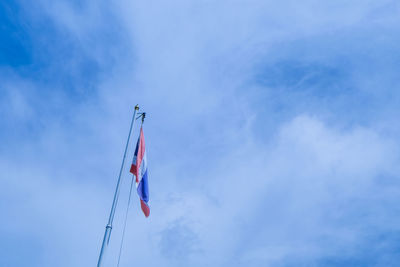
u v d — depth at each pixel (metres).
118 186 13.08
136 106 15.62
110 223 12.04
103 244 11.48
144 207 14.12
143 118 15.56
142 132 15.29
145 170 14.95
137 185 13.90
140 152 14.65
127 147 14.26
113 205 12.52
